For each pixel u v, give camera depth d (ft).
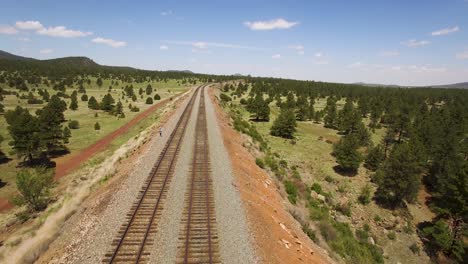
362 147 250.37
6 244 71.05
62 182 135.64
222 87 625.82
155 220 65.77
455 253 114.11
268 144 228.63
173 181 87.20
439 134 239.50
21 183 100.17
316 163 199.21
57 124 205.46
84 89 535.60
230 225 64.80
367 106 423.64
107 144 197.47
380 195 157.28
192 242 58.44
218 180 89.15
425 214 153.69
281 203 98.99
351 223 130.21
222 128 169.78
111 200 76.59
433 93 645.51
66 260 54.65
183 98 341.62
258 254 57.06
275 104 471.62
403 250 121.60
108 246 56.70
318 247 81.46
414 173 154.10
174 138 138.21
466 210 114.93
